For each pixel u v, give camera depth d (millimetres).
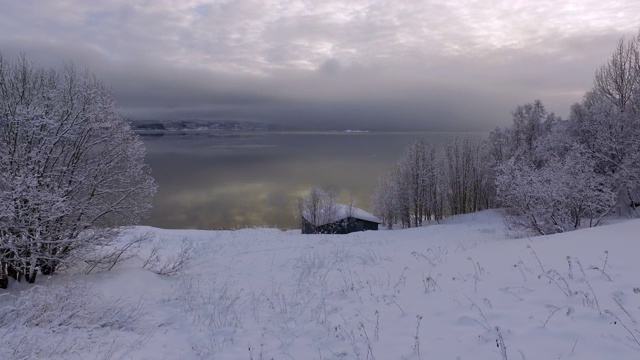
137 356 5848
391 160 177625
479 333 5078
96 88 11297
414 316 6316
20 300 7398
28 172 9547
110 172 11578
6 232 9531
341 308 7605
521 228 16641
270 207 72500
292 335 6469
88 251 10727
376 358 4988
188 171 127438
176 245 18109
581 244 8766
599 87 35344
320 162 168625
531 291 6316
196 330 7262
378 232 25812
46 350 5859
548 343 4477
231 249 17312
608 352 4047
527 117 45812
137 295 9898
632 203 26188
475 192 60500
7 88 10211
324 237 21516
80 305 7766
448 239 19156
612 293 5547
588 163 16406
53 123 10102
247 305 8727
